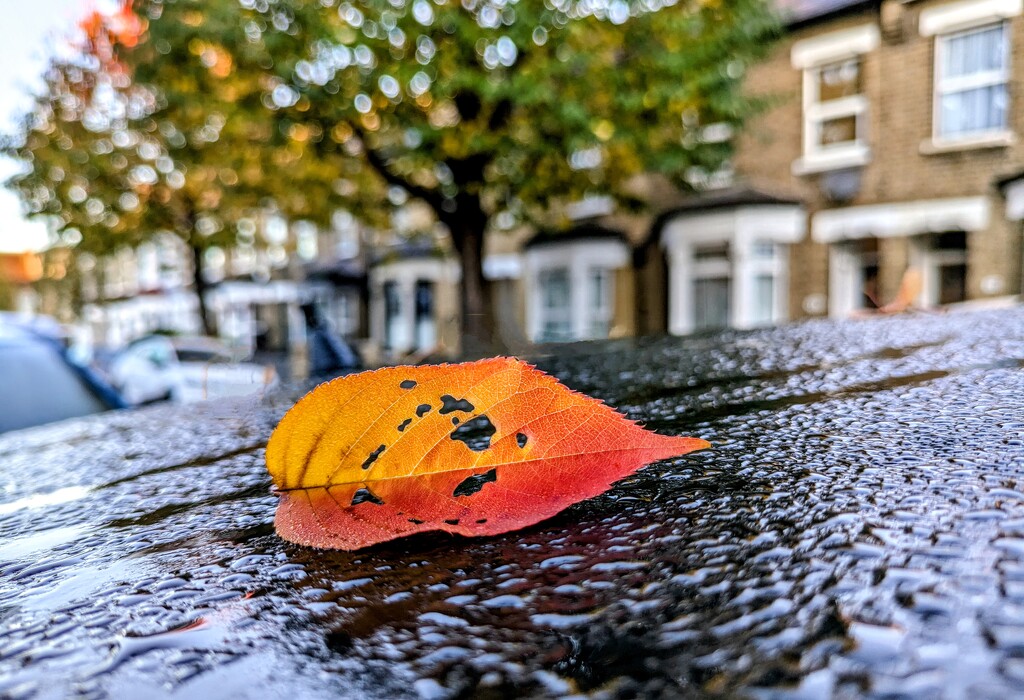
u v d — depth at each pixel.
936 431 0.80
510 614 0.39
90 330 30.91
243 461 1.09
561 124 6.96
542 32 6.77
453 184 8.94
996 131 8.58
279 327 21.12
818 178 10.14
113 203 13.12
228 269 23.75
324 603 0.43
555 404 0.52
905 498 0.54
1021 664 0.29
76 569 0.54
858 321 3.59
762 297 10.66
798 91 10.26
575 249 13.05
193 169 11.32
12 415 4.02
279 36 6.94
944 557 0.42
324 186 10.17
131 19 8.20
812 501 0.55
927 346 1.97
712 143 8.74
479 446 0.86
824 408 1.03
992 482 0.57
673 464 0.71
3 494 1.02
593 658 0.34
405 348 16.33
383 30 7.05
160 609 0.43
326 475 0.50
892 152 9.40
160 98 8.47
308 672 0.34
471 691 0.32
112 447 1.47
